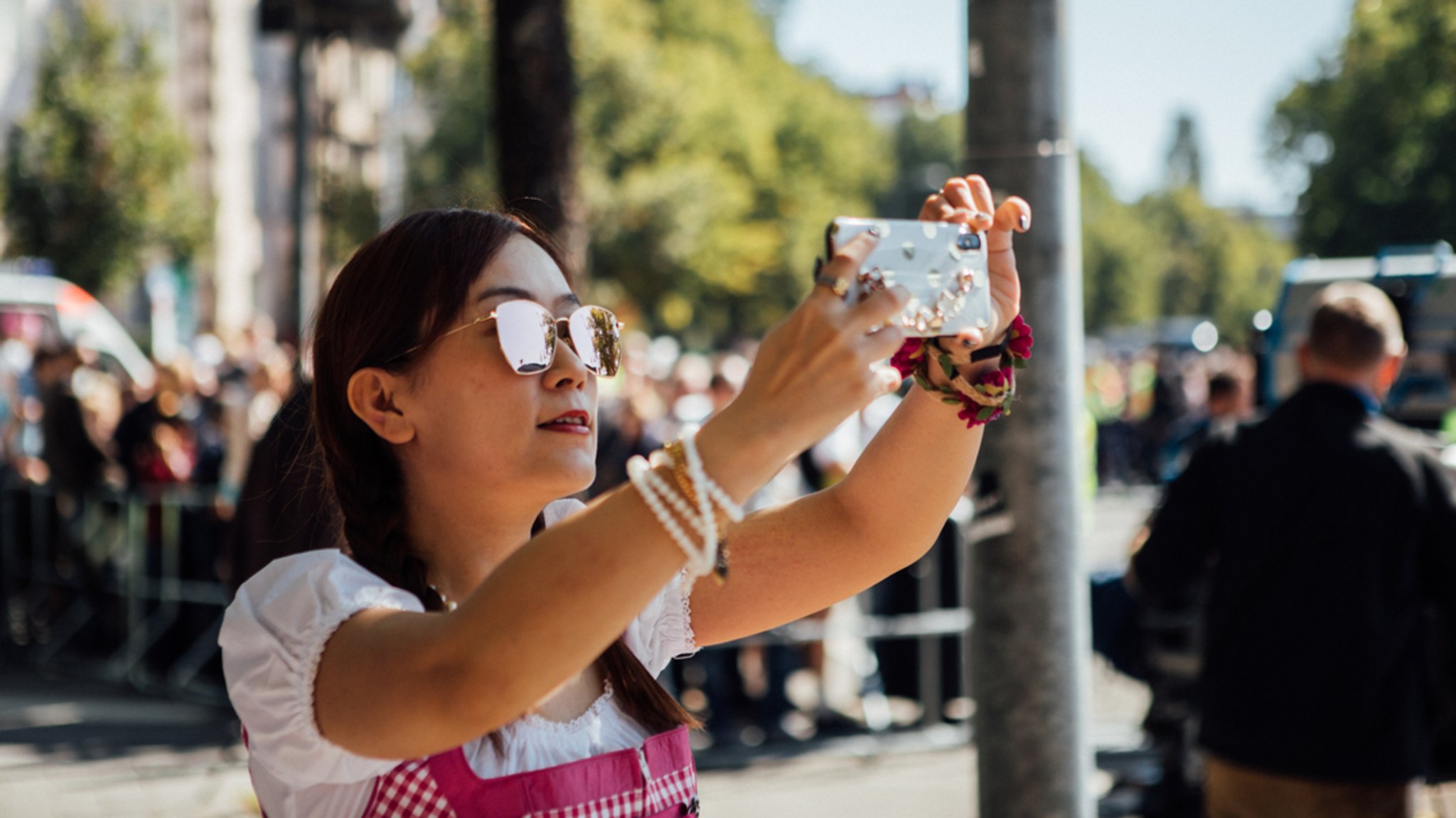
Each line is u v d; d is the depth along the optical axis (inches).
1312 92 1338.6
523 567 45.7
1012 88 130.0
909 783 257.9
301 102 380.8
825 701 299.4
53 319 600.1
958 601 297.0
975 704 136.9
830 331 45.7
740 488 45.4
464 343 58.9
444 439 59.4
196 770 256.7
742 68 1770.4
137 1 1279.5
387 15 370.6
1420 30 1240.8
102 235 898.1
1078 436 132.6
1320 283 354.6
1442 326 331.6
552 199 268.5
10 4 1062.4
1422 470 132.0
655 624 67.5
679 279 1417.3
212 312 1378.0
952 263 49.2
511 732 57.9
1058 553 132.2
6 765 259.9
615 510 45.7
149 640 345.4
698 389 390.6
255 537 225.8
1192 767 233.0
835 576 66.2
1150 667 239.0
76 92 898.1
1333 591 130.3
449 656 46.0
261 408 334.6
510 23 268.1
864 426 313.0
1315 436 133.6
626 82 1421.0
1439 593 132.3
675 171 1407.5
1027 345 60.3
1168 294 4517.7
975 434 63.7
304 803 55.9
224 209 1405.0
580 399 60.8
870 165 2042.3
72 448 370.0
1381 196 1235.9
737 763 273.4
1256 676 132.8
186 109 1366.9
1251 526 134.9
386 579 57.9
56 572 380.5
